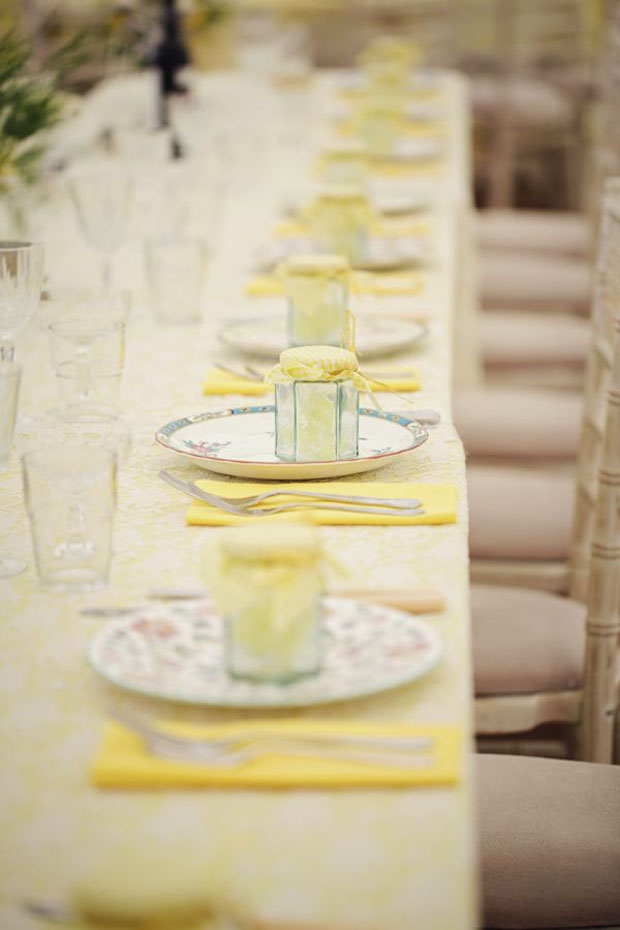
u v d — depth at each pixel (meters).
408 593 1.31
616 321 2.05
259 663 1.12
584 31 7.65
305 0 8.10
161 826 0.96
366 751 1.03
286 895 0.89
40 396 2.19
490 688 2.13
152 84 5.27
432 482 1.69
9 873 0.92
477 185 7.93
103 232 2.68
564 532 2.67
